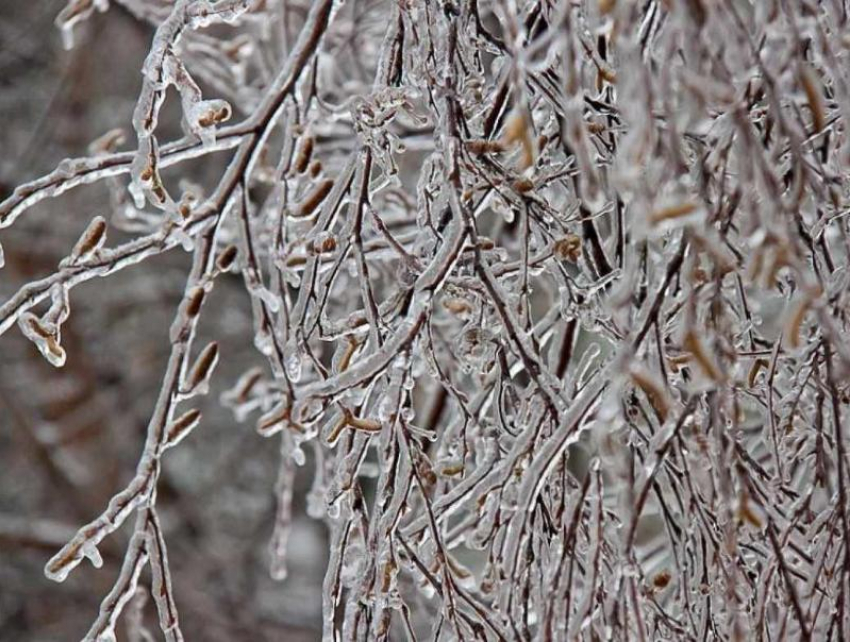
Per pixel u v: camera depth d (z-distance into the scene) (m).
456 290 1.42
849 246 1.36
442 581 1.38
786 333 1.26
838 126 1.40
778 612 1.43
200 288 1.46
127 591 1.43
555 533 1.39
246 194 1.46
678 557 1.44
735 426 1.39
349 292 1.79
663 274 1.33
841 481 1.35
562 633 1.34
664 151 1.30
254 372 1.86
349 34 1.81
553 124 1.44
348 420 1.38
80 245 1.44
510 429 1.43
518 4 1.42
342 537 1.41
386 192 1.71
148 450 1.44
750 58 1.28
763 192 1.26
